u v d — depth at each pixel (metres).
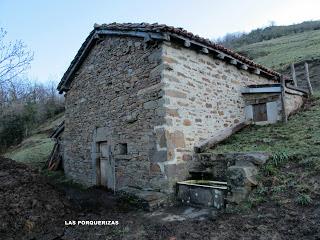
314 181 4.29
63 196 6.42
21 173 6.85
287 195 4.21
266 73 9.06
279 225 3.61
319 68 15.71
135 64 6.70
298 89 9.16
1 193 5.36
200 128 6.50
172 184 5.62
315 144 5.59
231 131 7.48
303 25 35.53
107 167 7.69
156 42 6.00
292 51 21.66
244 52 27.02
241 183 4.55
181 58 6.24
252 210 4.19
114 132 7.38
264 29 39.53
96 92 8.30
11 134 22.83
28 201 5.33
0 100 17.59
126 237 4.08
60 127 11.45
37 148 16.59
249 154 5.20
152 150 5.98
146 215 5.01
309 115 8.11
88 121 8.67
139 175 6.36
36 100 29.48
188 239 3.74
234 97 7.85
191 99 6.34
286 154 5.16
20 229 4.51
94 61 8.46
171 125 5.78
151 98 6.10
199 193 5.17
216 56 7.13
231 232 3.73
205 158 5.94
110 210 5.61
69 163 9.79
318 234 3.22
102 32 7.65
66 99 10.18
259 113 8.41
